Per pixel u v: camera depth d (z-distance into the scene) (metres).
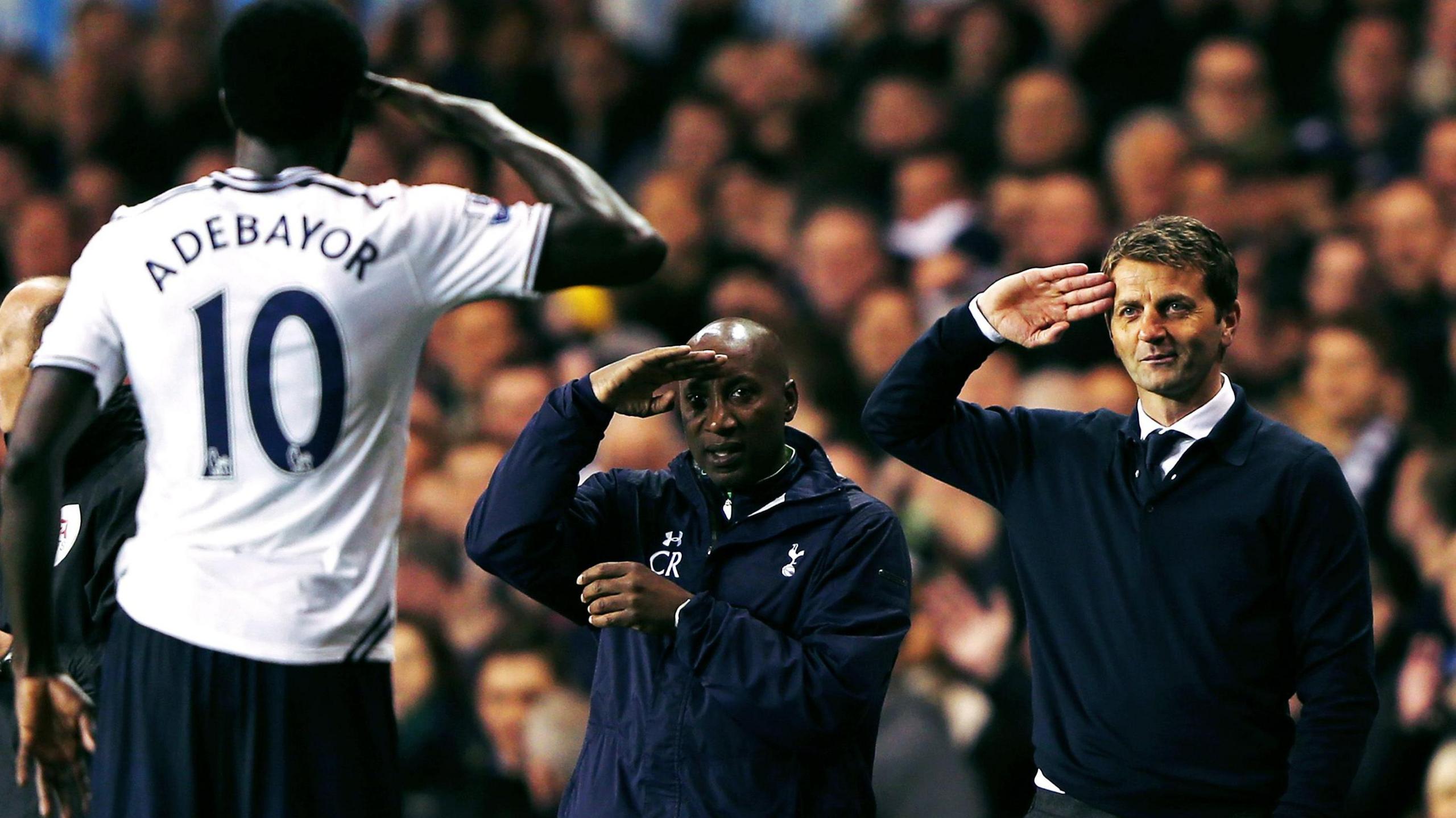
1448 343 27.19
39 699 10.96
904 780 20.02
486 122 11.62
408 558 26.36
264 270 11.00
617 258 11.27
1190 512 13.02
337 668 11.16
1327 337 25.86
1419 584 23.62
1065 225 29.58
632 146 37.41
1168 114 32.28
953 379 13.87
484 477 26.92
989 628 22.69
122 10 40.84
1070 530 13.46
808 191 33.94
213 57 40.09
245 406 10.97
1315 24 32.78
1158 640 12.96
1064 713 13.32
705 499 13.95
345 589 11.15
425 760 22.98
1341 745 12.65
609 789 13.52
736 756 13.23
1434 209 28.22
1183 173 29.95
